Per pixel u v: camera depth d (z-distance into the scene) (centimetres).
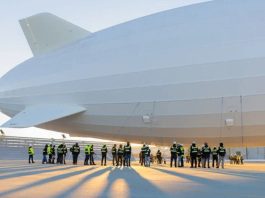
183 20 2772
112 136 3120
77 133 3244
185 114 2620
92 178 1447
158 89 2659
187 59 2584
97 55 2941
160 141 3008
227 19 2622
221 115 2541
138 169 2303
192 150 2683
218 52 2516
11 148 5028
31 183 1196
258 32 2492
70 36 3241
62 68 3028
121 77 2775
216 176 1658
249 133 2580
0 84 3297
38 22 3278
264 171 2177
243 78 2450
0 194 898
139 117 2772
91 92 2872
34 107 3022
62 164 3247
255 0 2678
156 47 2727
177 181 1348
